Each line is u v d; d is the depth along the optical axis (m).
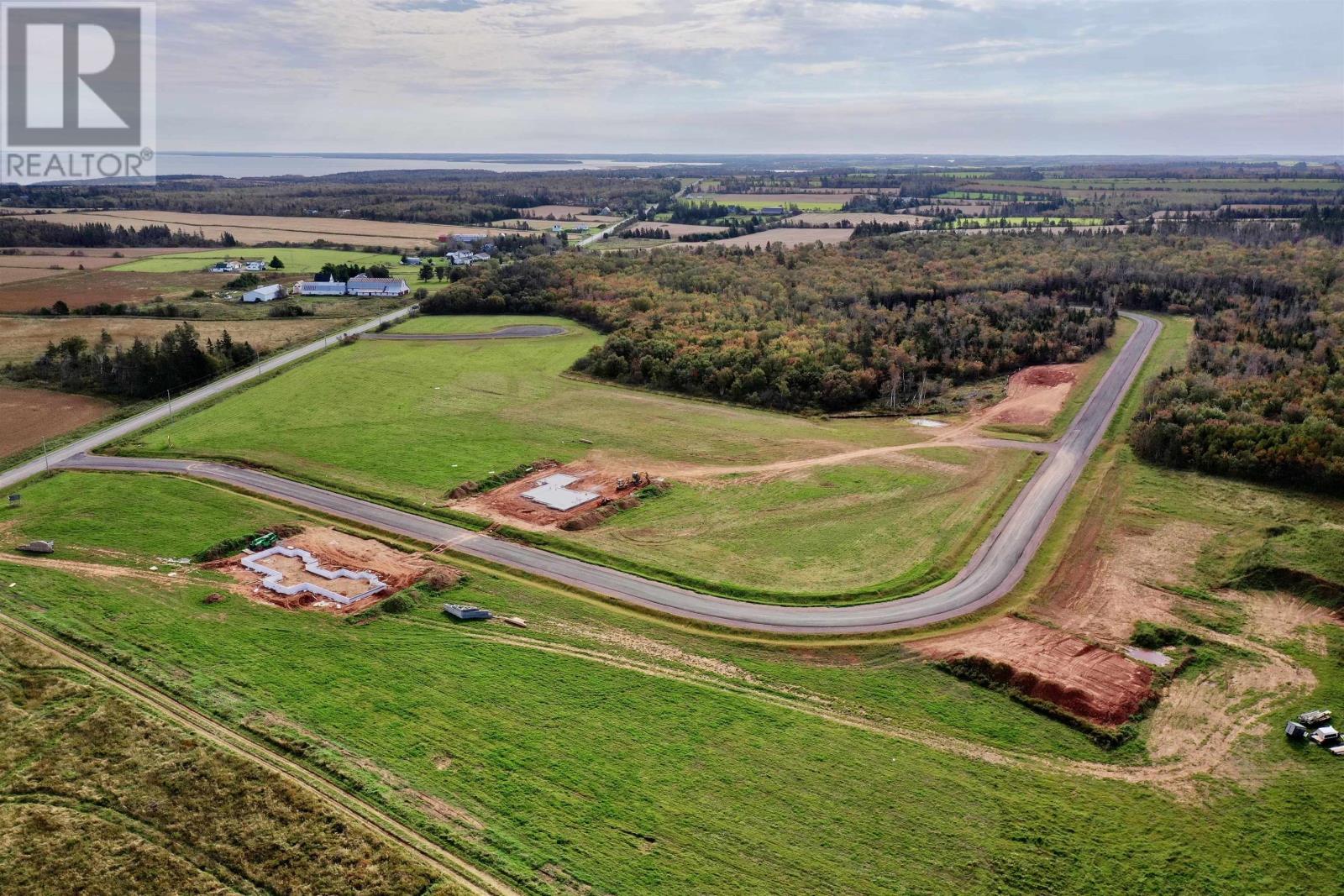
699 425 116.31
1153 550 79.38
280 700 56.66
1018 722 57.22
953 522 85.38
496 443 107.81
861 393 124.50
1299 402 102.38
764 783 50.56
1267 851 46.62
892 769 52.06
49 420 114.00
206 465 99.06
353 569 75.94
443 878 42.84
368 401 124.06
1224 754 54.06
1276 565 73.06
